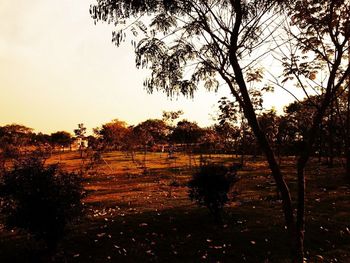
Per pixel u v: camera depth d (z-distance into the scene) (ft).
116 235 55.11
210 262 44.91
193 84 33.76
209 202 59.98
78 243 51.72
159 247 50.11
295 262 31.76
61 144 384.47
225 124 117.50
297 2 35.24
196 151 245.24
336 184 101.19
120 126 254.88
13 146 166.61
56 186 45.55
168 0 31.17
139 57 31.96
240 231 55.93
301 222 32.12
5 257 47.98
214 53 34.55
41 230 44.98
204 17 33.14
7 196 45.60
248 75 38.83
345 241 51.75
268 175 131.64
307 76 37.06
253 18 32.94
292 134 129.59
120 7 30.71
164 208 74.38
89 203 87.20
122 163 229.04
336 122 100.73
